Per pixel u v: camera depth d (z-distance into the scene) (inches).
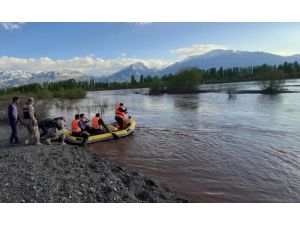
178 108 1079.6
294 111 871.7
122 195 262.1
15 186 257.3
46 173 296.2
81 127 524.4
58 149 422.0
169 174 346.9
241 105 1091.9
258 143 498.3
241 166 375.2
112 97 1947.6
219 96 1604.3
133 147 485.4
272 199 274.5
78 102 1528.1
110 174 315.0
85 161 362.6
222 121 740.7
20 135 556.1
